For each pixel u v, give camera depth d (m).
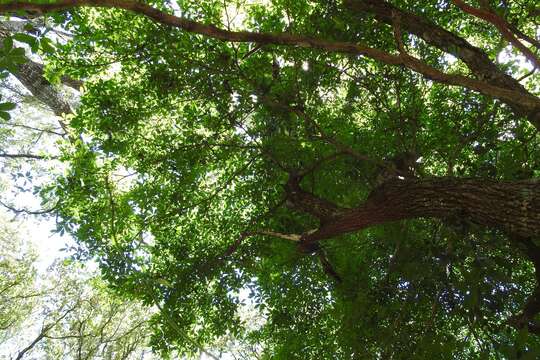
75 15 4.75
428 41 4.42
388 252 5.20
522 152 4.16
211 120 5.30
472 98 5.09
